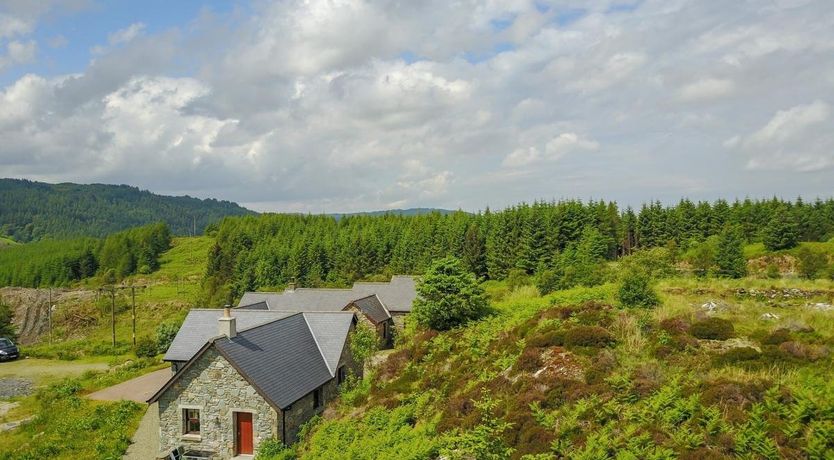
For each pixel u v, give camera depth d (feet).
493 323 97.30
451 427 58.34
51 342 241.35
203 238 563.48
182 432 82.48
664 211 279.08
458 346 87.15
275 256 326.24
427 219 360.69
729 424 42.39
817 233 242.99
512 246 269.23
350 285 290.35
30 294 361.10
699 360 55.47
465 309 106.93
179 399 82.64
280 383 82.74
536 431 49.08
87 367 165.17
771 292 92.17
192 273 414.21
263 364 84.02
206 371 81.35
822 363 49.67
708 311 73.67
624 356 60.03
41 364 171.22
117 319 281.54
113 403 112.57
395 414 69.46
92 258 466.70
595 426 48.08
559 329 70.95
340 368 100.83
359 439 67.46
